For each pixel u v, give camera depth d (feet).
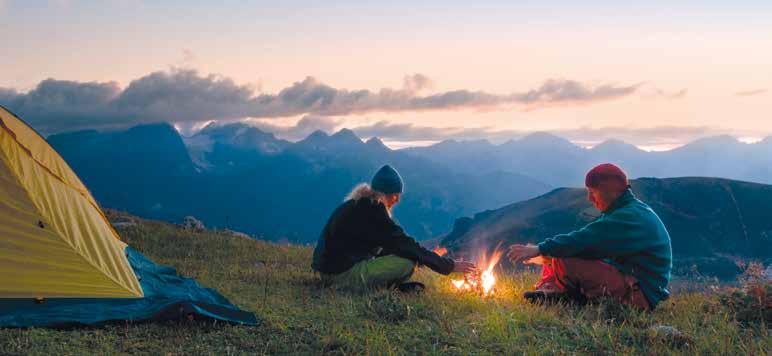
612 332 21.50
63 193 25.82
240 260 44.16
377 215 30.55
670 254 26.04
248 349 19.11
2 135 24.40
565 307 26.00
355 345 19.34
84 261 24.17
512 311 24.84
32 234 23.53
